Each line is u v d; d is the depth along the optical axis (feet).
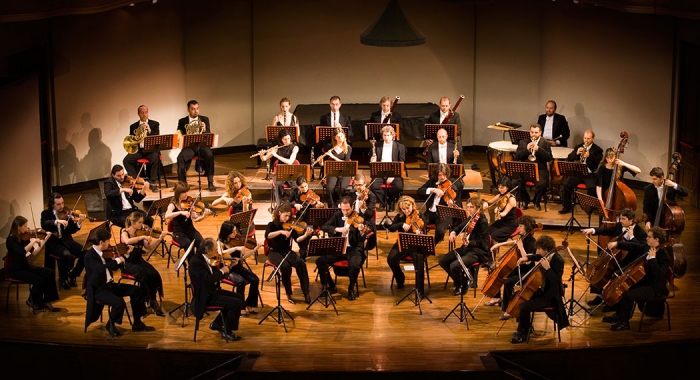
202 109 50.11
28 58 40.47
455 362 25.64
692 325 28.35
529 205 39.40
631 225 29.14
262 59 50.93
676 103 41.78
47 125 41.86
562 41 47.21
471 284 30.04
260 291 31.32
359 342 27.17
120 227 34.50
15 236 29.37
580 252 34.65
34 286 29.43
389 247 35.83
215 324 27.84
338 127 39.01
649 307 28.99
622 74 44.16
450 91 51.57
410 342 27.14
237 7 49.83
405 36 38.09
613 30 44.19
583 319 28.96
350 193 35.60
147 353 26.21
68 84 42.39
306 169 35.58
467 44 51.01
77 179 43.62
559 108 48.19
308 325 28.45
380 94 51.62
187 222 32.42
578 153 38.63
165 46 47.11
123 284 28.17
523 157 38.73
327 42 50.93
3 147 33.19
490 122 51.57
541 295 26.89
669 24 41.45
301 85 51.42
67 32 41.86
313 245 28.30
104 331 28.22
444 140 38.29
